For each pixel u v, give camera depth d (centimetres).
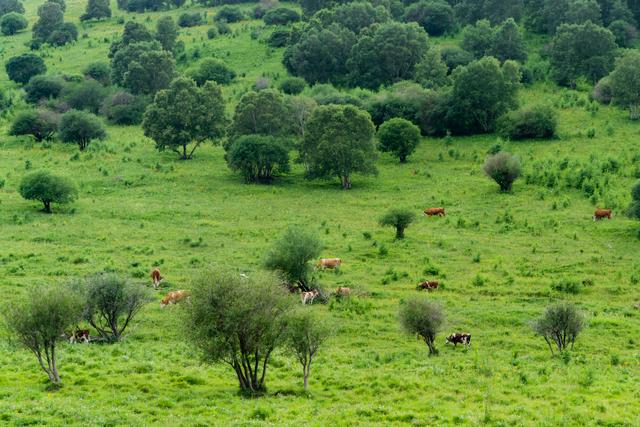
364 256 9500
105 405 4522
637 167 12512
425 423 4272
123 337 6606
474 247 9719
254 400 4716
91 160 15150
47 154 15625
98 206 11962
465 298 7962
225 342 4725
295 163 14238
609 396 4747
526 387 5006
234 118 15112
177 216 11512
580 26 19562
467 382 5200
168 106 15450
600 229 10181
